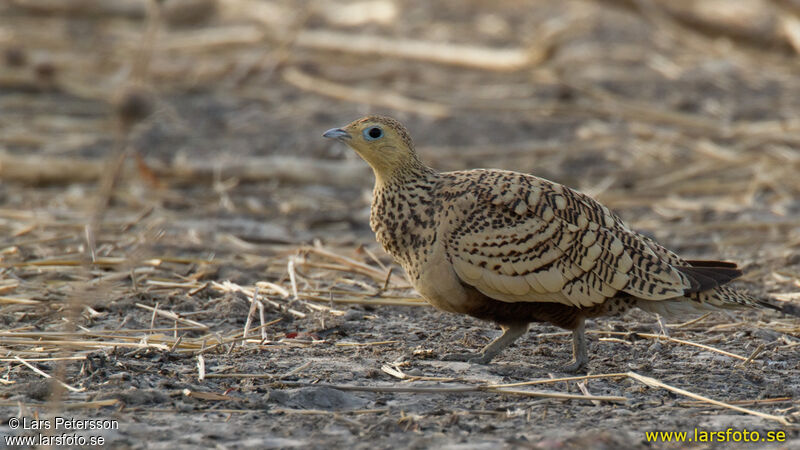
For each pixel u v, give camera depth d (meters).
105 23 28.56
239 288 11.09
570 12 30.92
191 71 24.08
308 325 10.25
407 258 9.16
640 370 9.10
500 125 19.92
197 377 8.63
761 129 18.75
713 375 8.98
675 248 13.56
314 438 7.36
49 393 8.04
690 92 22.08
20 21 28.44
